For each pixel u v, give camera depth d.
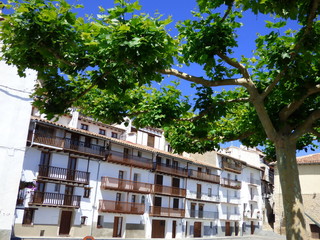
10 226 20.58
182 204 44.53
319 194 32.22
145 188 38.84
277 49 7.67
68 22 6.12
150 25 5.79
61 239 28.12
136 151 39.41
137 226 37.62
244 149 61.88
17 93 21.95
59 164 31.36
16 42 6.23
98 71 6.87
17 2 6.09
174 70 7.16
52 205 29.47
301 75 7.98
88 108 10.21
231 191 54.44
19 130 21.80
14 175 21.20
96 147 34.59
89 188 33.41
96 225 33.44
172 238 42.00
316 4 6.10
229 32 7.49
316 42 6.80
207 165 48.56
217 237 48.41
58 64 7.08
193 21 7.65
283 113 7.92
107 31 5.76
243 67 7.64
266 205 64.81
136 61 5.99
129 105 10.13
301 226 6.55
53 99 7.99
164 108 9.69
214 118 8.81
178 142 12.16
